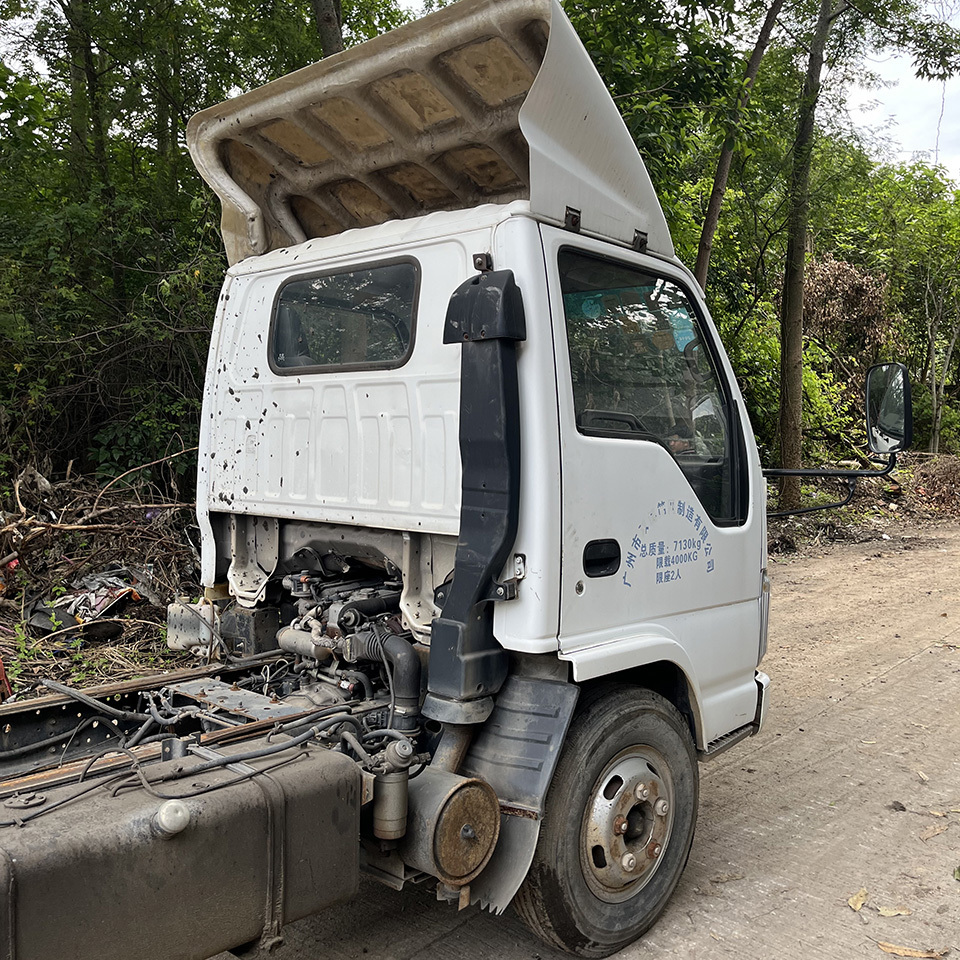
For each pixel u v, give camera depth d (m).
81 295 9.31
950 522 16.39
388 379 3.30
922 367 23.66
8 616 6.09
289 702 3.36
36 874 1.97
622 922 3.25
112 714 3.30
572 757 3.02
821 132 15.22
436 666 2.92
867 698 6.41
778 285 17.28
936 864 4.01
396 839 2.75
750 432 4.04
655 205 3.58
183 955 2.22
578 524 2.98
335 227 4.38
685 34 10.55
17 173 9.88
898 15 13.57
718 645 3.74
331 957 3.28
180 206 10.24
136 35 10.62
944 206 22.95
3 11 10.54
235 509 3.90
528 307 2.90
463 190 3.85
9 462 8.27
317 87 3.46
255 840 2.36
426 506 3.17
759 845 4.18
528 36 3.01
